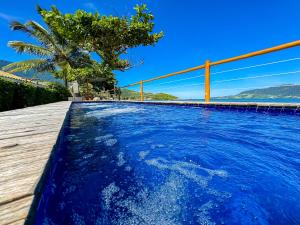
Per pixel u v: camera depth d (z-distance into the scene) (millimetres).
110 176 1520
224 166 1612
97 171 1611
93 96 16844
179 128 3047
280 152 1787
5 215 640
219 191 1265
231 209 1088
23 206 693
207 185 1342
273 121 3002
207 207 1118
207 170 1562
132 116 4672
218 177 1440
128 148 2166
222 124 3117
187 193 1261
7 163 1078
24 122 2578
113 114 5141
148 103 6961
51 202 1154
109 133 2887
